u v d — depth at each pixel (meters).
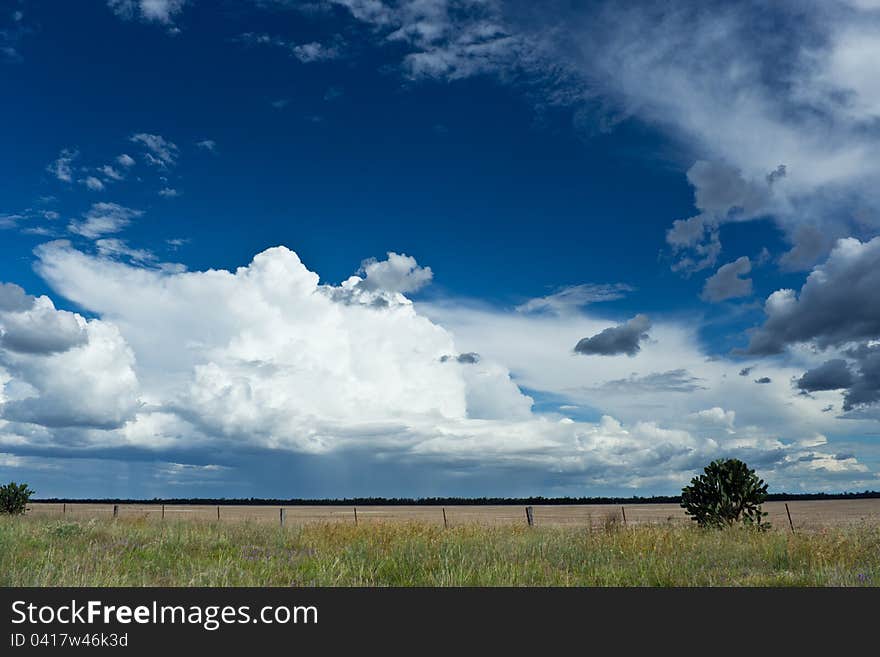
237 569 13.67
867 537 17.78
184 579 12.71
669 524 22.75
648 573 13.45
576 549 16.44
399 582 12.84
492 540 17.81
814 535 17.86
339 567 14.03
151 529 21.64
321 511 87.19
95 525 20.64
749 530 20.11
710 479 24.08
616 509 82.38
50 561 13.47
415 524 21.28
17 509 32.81
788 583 12.28
